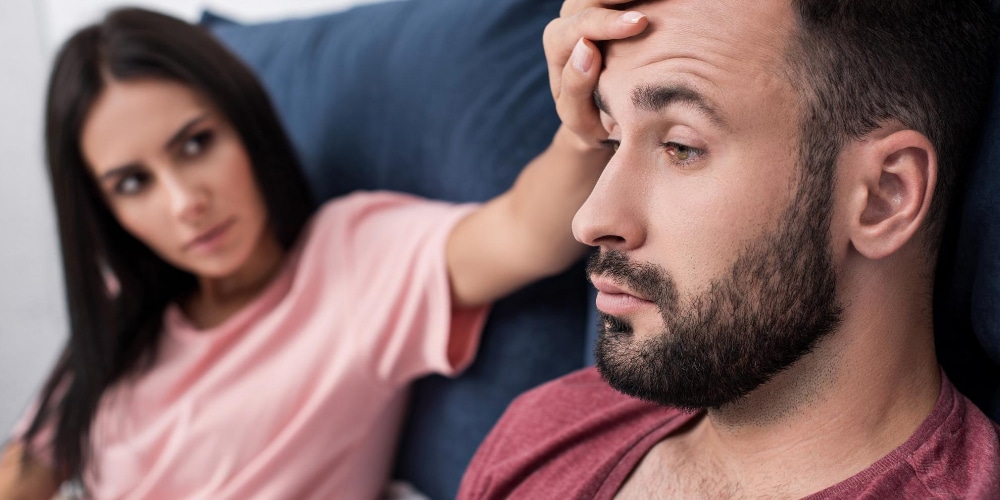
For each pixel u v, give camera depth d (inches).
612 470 26.4
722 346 20.6
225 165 43.6
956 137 21.2
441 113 43.2
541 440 29.3
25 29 93.4
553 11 39.8
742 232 20.1
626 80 21.3
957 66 20.7
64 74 42.4
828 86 19.5
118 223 46.7
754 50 19.5
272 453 42.7
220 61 44.8
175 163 42.6
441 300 40.7
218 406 44.2
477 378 41.9
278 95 57.2
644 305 21.6
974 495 18.0
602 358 22.4
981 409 24.8
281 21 62.2
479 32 41.3
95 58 41.9
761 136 19.7
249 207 45.0
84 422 46.7
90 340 46.9
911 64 19.8
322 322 44.5
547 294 39.1
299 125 54.7
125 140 41.7
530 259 36.1
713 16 19.9
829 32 19.4
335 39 53.3
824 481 21.3
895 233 19.8
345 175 51.2
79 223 45.9
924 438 20.0
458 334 41.6
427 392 45.1
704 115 19.8
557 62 25.7
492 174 40.0
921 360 21.4
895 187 19.8
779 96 19.5
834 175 19.8
